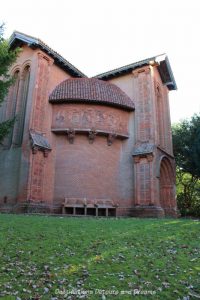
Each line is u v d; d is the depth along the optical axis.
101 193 21.23
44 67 21.98
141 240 9.55
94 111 22.16
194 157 27.86
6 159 21.41
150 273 6.42
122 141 23.48
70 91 22.36
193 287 5.73
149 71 24.11
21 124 21.67
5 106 23.28
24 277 5.86
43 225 11.38
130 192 22.19
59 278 5.89
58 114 21.89
